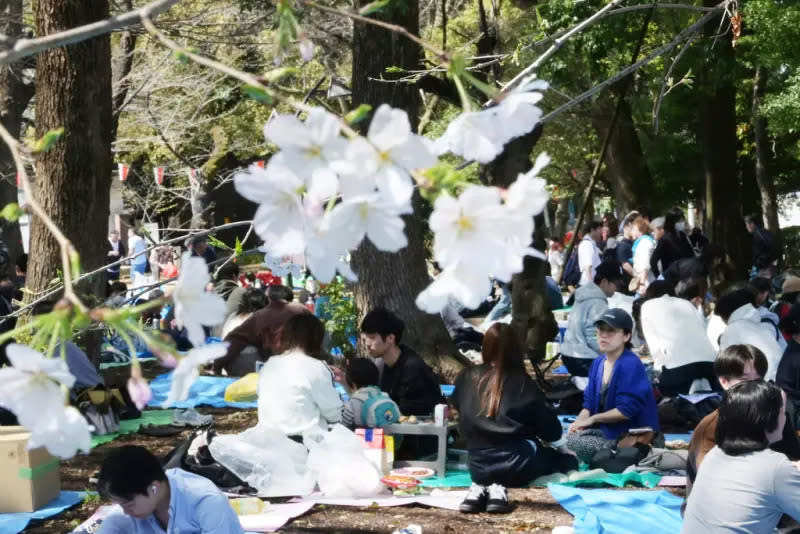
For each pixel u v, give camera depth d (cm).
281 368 762
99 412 936
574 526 664
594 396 812
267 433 744
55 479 736
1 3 1571
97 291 1058
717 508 464
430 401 852
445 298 146
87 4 1036
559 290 1678
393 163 149
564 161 3300
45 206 1034
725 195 2298
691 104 2405
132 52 1712
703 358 1021
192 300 149
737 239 2292
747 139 3341
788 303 1136
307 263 150
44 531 677
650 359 1249
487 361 761
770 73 2339
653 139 2881
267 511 702
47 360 140
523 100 164
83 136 1043
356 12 200
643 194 2648
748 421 464
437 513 705
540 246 1330
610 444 779
